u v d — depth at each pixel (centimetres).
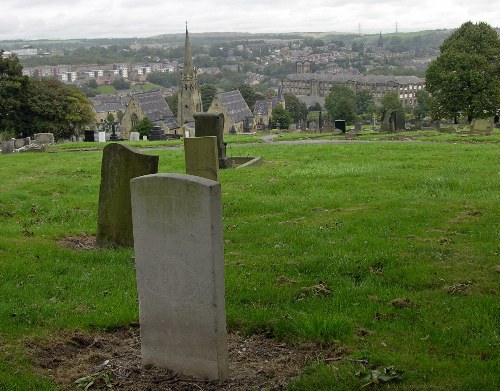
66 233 1427
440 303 865
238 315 846
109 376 682
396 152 3064
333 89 16425
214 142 1733
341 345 743
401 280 981
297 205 1655
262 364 716
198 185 646
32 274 1063
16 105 6950
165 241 678
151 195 678
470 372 656
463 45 6769
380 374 651
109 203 1255
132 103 11638
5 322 830
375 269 1047
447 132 4975
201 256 657
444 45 7031
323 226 1367
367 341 750
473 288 929
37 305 903
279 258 1122
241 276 1015
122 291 973
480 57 6519
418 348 726
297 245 1215
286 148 3500
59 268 1102
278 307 875
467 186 1891
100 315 863
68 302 927
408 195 1759
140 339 779
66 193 2031
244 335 804
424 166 2431
